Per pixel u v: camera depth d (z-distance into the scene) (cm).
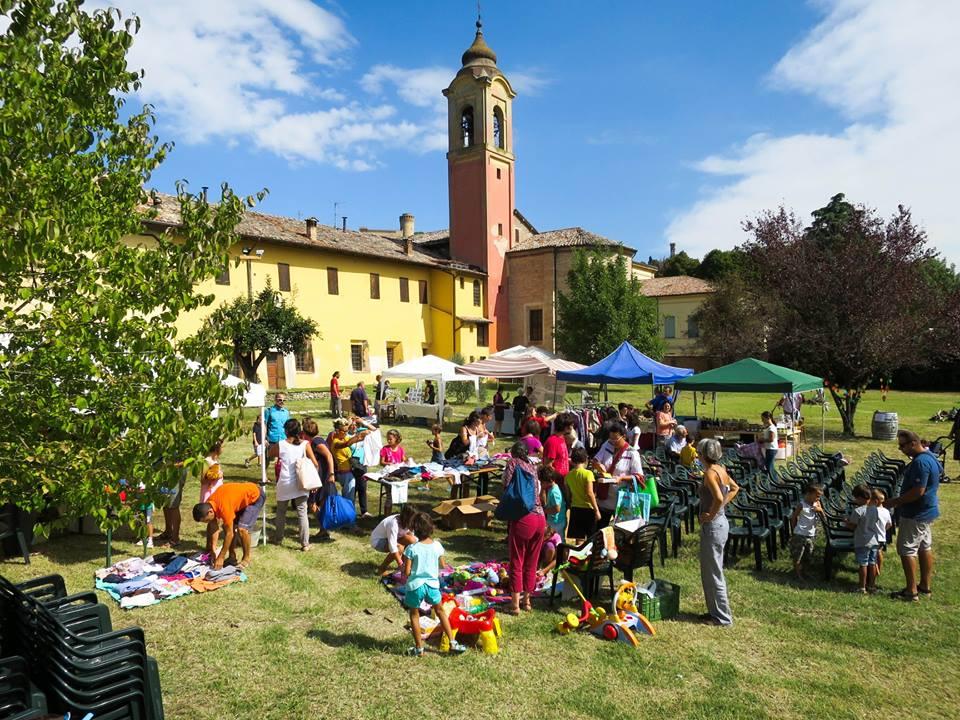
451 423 2167
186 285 426
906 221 2020
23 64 344
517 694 466
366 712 437
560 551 684
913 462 680
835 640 569
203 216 445
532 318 4409
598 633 571
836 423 2323
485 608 623
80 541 816
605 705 452
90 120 403
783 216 2203
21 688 331
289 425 805
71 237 387
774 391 1288
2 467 359
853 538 747
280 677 482
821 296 2003
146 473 368
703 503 608
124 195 454
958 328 1916
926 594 686
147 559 727
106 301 355
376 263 3725
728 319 3688
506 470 635
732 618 616
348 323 3531
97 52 390
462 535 893
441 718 433
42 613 372
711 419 1858
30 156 355
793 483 985
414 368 2117
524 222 4812
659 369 1489
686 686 482
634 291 3572
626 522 714
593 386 3731
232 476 1238
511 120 4516
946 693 479
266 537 840
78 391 375
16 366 365
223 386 401
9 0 359
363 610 615
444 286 4081
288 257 3197
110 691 364
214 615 594
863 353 1939
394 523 696
